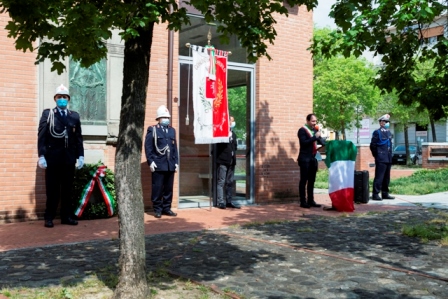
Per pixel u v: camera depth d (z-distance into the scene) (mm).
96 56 4504
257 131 11219
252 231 7750
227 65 10703
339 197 10258
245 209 10406
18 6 3758
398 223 8727
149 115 9648
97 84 9164
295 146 11750
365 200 11875
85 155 9039
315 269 5352
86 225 8164
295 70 11742
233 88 10898
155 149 9109
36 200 8602
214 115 9703
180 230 7770
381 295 4441
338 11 4477
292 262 5652
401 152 41312
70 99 8883
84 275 4961
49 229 7750
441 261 5805
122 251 3965
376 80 7289
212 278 4934
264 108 11266
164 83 9836
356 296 4406
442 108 6934
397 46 6758
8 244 6586
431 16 6004
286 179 11602
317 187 17938
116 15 3641
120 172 3959
